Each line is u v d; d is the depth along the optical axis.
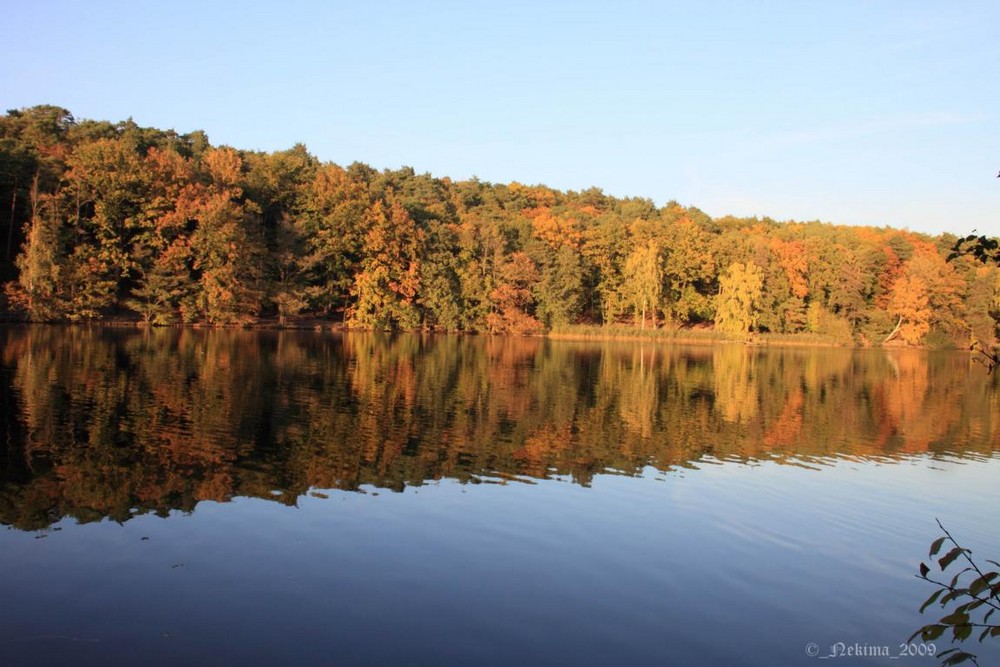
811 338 93.56
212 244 67.56
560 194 152.50
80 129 76.06
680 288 100.31
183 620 10.25
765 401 36.81
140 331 58.78
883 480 21.08
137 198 65.06
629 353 67.62
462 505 16.27
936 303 95.06
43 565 11.84
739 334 88.69
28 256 58.53
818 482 20.48
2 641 9.47
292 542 13.41
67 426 21.59
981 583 5.43
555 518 15.73
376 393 31.95
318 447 20.97
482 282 87.81
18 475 16.53
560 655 9.83
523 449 22.52
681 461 22.22
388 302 81.94
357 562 12.65
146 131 89.69
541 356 58.59
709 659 10.05
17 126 72.31
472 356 54.94
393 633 10.17
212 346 49.28
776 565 13.83
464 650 9.80
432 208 96.56
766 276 94.94
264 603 10.89
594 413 30.17
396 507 15.82
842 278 98.44
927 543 15.71
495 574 12.48
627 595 11.97
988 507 18.58
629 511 16.61
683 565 13.47
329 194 81.00
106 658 9.16
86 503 14.92
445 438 23.34
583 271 94.12
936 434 29.44
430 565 12.70
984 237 6.64
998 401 40.75
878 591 12.95
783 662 10.12
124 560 12.20
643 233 101.69
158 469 17.64
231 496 15.92
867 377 53.09
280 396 29.52
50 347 42.75
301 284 76.06
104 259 62.78
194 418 23.86
